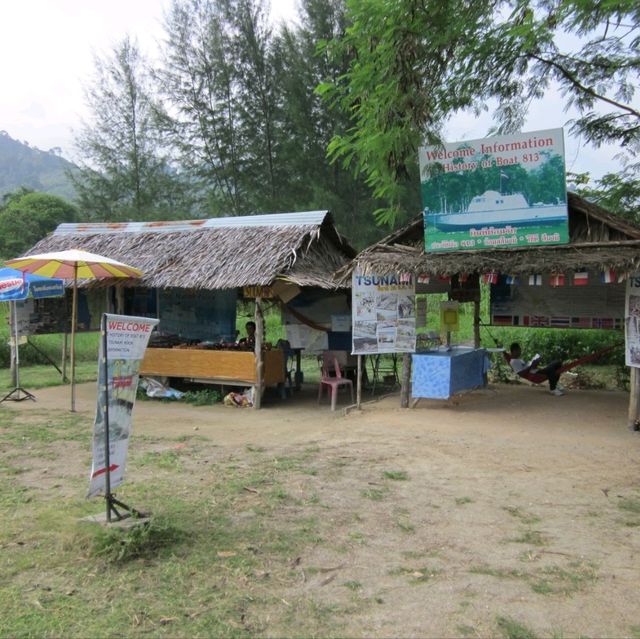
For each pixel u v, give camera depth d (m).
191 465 7.37
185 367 12.23
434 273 9.58
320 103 26.55
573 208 9.20
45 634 3.68
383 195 7.43
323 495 6.23
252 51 27.53
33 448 8.30
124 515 5.21
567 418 9.74
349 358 13.20
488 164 9.18
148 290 14.31
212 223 13.70
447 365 10.28
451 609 3.99
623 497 6.17
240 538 5.10
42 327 14.81
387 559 4.74
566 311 12.41
